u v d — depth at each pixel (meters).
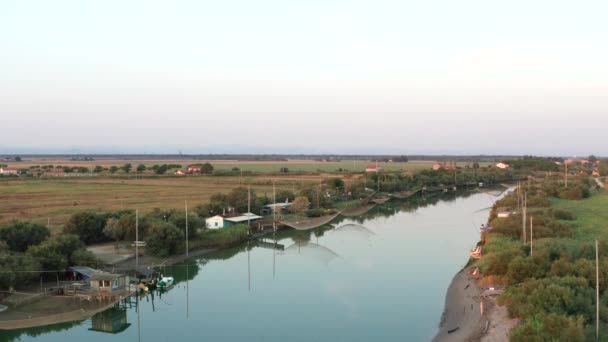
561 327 33.78
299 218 105.50
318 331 45.25
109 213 84.56
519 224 78.19
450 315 48.47
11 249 64.25
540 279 45.69
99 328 47.72
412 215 125.69
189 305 53.97
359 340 43.00
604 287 45.28
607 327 37.34
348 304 53.00
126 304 53.88
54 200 121.50
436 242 87.25
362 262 72.25
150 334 45.62
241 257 78.19
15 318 46.44
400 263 71.19
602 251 56.69
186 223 76.38
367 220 116.88
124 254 72.06
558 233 74.94
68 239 62.53
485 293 51.41
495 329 41.91
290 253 80.12
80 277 58.66
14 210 104.44
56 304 50.62
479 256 69.94
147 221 78.44
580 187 143.25
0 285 51.84
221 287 60.75
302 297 55.88
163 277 62.25
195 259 76.50
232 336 44.50
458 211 134.12
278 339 43.66
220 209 101.38
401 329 45.38
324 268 69.38
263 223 99.06
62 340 44.59
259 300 55.22
